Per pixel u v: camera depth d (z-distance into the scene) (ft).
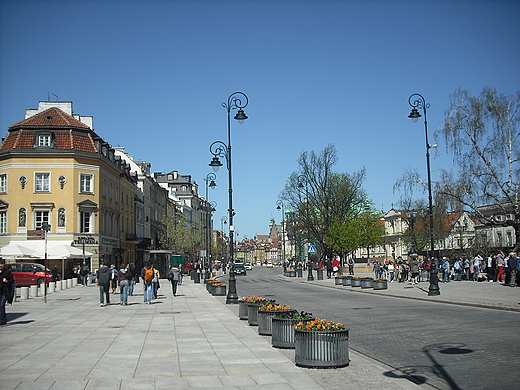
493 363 34.24
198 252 269.64
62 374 31.81
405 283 137.90
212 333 49.93
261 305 53.88
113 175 199.62
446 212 139.64
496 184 130.41
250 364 34.83
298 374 31.81
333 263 195.42
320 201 237.66
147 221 271.90
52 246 156.46
